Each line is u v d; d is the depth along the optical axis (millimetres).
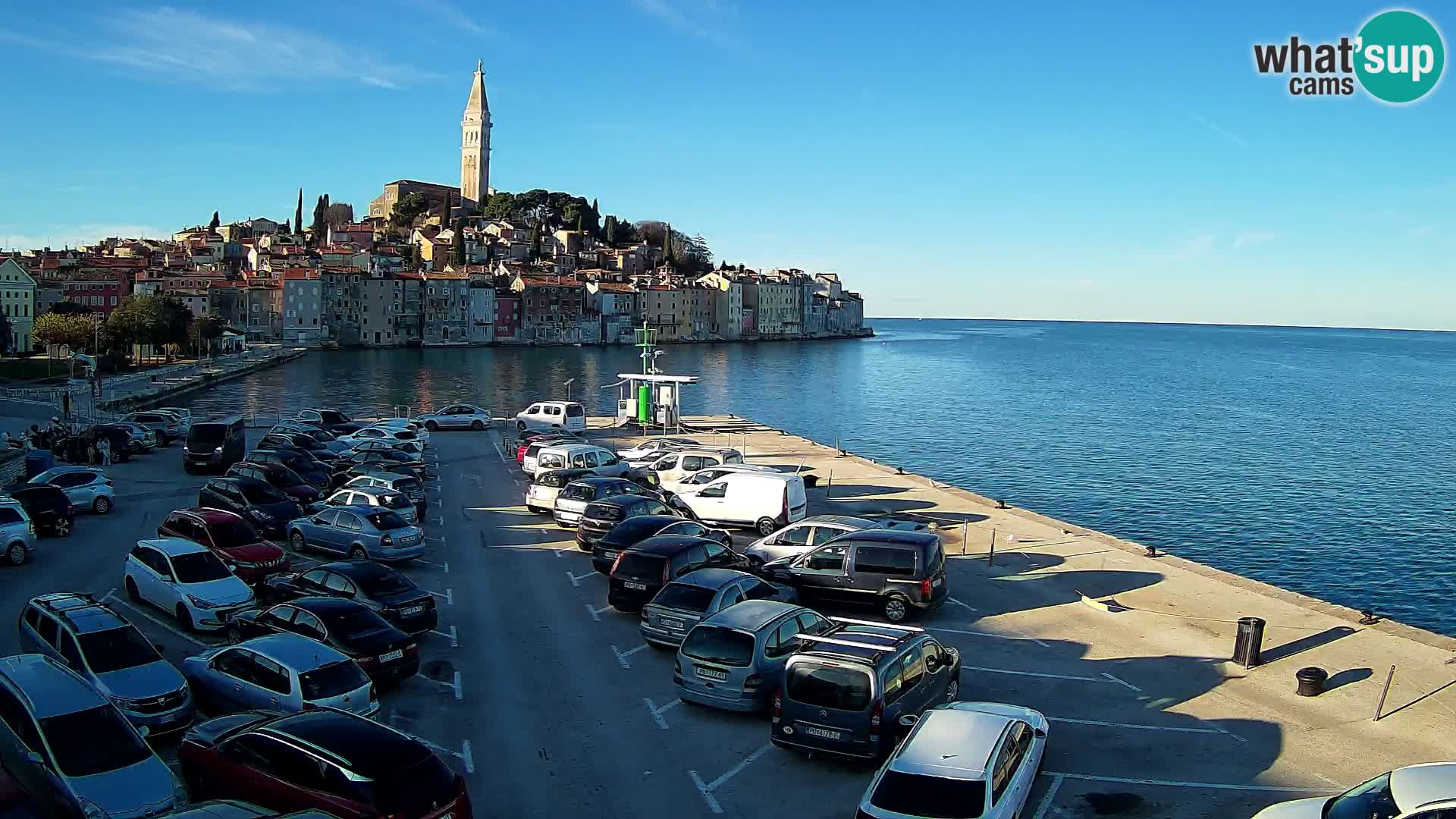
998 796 12297
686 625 19969
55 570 25953
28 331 143000
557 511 32406
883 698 14883
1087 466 72812
